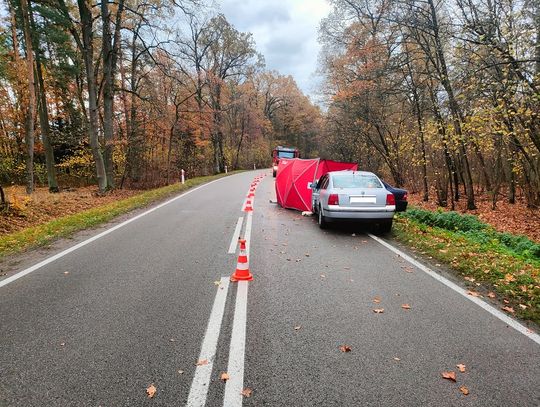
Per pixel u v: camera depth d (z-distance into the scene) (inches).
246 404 113.2
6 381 124.2
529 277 225.5
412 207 569.9
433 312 180.2
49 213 544.7
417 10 540.4
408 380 125.0
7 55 908.6
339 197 361.4
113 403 113.4
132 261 265.3
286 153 1357.0
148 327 162.6
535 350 145.1
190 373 128.8
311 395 117.3
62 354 140.6
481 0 452.4
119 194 820.0
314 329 161.5
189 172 1464.1
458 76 470.3
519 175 648.4
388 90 716.7
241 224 409.7
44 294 201.9
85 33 740.0
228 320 169.9
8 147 1274.6
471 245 320.8
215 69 1610.5
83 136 1173.7
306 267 253.6
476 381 124.9
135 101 1029.2
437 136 639.8
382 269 251.0
